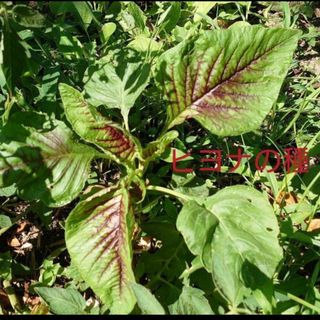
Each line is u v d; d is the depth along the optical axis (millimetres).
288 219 332
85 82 349
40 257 368
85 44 391
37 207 363
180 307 291
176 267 320
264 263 287
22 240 375
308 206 355
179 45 326
